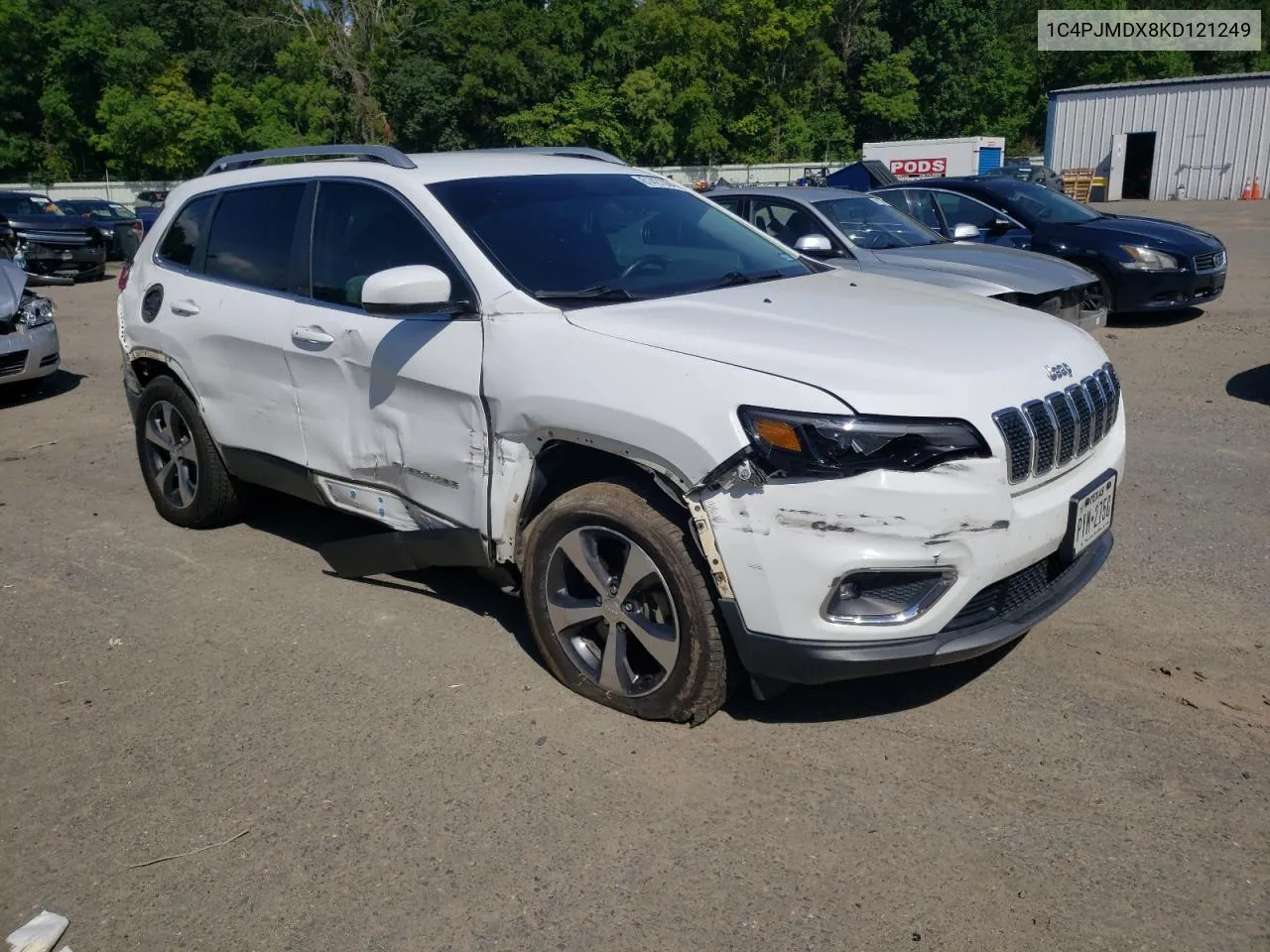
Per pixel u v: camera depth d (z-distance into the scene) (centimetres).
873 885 279
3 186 4491
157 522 584
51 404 900
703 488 313
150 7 5522
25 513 607
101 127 5119
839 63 5691
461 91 4912
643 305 370
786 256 467
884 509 297
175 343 517
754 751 341
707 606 329
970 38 6050
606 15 5125
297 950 265
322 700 384
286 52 5131
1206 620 418
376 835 307
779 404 303
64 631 450
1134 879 277
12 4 4791
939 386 309
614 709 366
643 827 305
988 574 313
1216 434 675
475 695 382
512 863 293
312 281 452
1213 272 1038
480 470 380
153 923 276
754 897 276
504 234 400
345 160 475
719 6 5347
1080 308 862
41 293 1808
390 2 5166
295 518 582
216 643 433
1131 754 331
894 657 311
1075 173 3644
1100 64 6131
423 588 480
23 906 284
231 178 515
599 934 265
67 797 332
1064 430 337
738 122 5356
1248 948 252
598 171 470
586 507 349
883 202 937
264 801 325
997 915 266
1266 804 304
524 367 358
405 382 401
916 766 329
